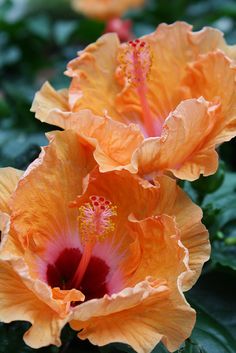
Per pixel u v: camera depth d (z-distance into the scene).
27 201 0.91
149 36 1.00
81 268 0.92
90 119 0.92
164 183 0.92
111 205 0.93
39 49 1.63
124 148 0.92
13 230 0.90
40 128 1.27
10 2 1.85
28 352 0.93
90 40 1.63
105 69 1.00
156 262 0.90
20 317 0.87
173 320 0.87
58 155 0.92
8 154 1.16
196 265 0.90
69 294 0.88
